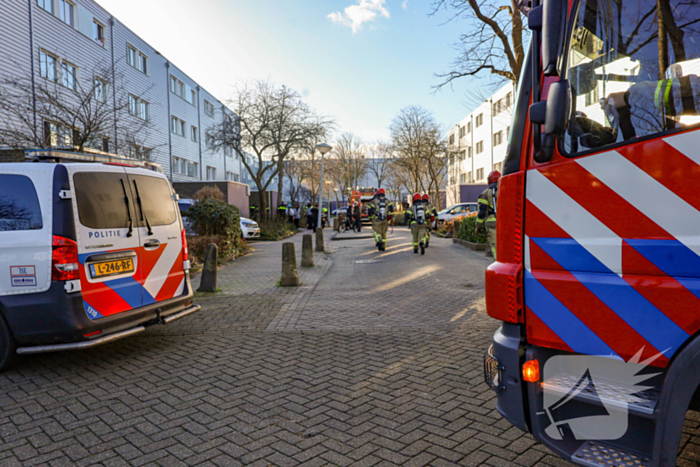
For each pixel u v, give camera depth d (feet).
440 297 25.80
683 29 6.66
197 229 46.01
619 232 6.91
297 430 10.72
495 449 9.71
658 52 6.79
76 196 14.56
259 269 39.19
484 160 145.38
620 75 7.06
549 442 7.30
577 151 7.29
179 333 19.25
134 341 18.17
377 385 13.37
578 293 7.23
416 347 16.88
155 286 17.31
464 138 168.86
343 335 18.69
